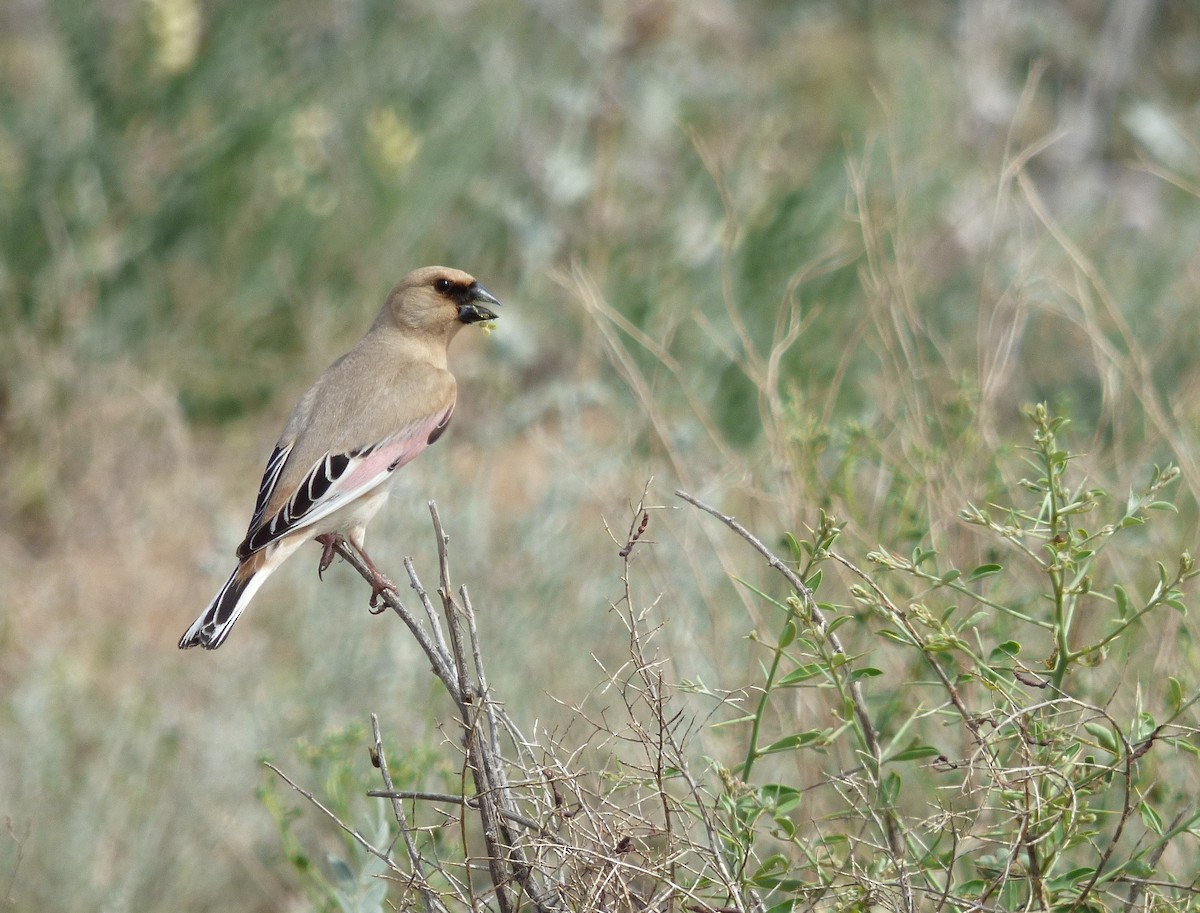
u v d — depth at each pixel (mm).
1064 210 17172
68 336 14938
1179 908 6543
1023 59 21266
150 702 11023
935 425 10594
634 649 7273
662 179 17406
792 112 20453
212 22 17391
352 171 17125
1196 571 6793
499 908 6637
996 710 6430
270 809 7867
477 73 18391
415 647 11008
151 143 16594
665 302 15547
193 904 9820
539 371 15812
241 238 16266
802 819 8055
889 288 11305
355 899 7117
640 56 19281
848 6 22453
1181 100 21406
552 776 6738
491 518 12492
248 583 9273
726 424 14781
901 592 8469
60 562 13070
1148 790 6727
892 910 6438
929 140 18438
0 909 8898
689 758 8039
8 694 11469
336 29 18391
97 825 9914
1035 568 9023
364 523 9914
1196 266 15625
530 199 17031
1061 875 6633
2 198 15562
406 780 8000
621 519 10383
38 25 18797
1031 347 14391
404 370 10320
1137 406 13258
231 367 15758
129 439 14078
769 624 9844
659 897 6211
